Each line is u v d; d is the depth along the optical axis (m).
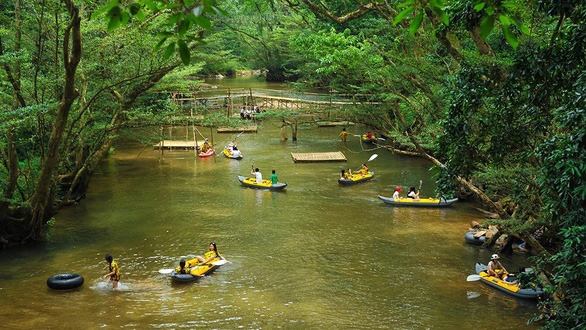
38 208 22.23
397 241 23.06
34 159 26.25
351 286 18.58
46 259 20.89
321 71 23.84
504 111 11.12
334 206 28.33
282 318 16.19
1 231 21.69
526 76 10.33
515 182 15.52
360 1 22.81
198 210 27.48
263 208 27.91
